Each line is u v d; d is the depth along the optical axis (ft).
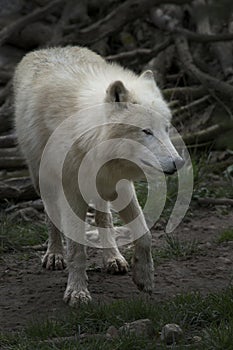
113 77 31.55
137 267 30.37
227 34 58.49
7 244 38.32
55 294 31.81
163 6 62.95
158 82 58.70
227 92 54.29
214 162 51.08
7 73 59.06
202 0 59.72
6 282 33.76
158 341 25.61
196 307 27.68
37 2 65.57
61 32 60.29
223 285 32.14
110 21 59.16
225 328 25.41
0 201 43.86
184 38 59.47
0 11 66.18
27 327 27.32
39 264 36.19
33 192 44.24
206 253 36.52
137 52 59.88
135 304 27.89
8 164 47.70
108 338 25.63
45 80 33.71
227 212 43.06
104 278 33.60
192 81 59.98
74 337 26.00
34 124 33.22
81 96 31.04
